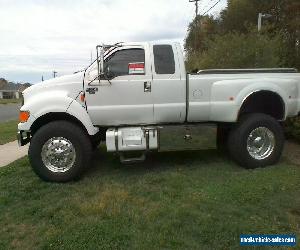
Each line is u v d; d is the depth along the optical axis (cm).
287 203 481
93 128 607
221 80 624
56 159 595
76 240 403
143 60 607
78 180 605
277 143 640
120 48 607
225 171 621
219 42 1118
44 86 609
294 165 644
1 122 1883
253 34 1080
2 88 6988
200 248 384
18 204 517
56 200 521
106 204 490
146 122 619
